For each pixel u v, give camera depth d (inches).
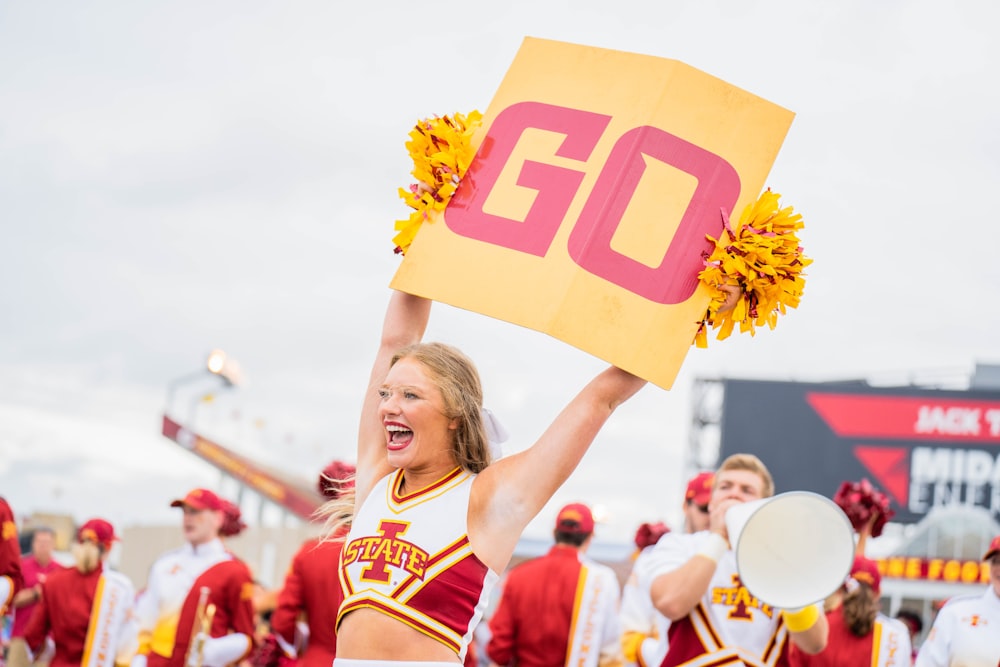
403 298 154.6
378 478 147.8
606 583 320.5
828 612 266.4
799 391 1109.1
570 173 145.5
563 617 317.1
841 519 171.2
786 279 138.6
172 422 1267.2
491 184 148.7
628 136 145.3
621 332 136.2
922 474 1079.0
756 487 206.4
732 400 1120.8
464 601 133.3
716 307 138.3
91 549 371.2
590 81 151.0
